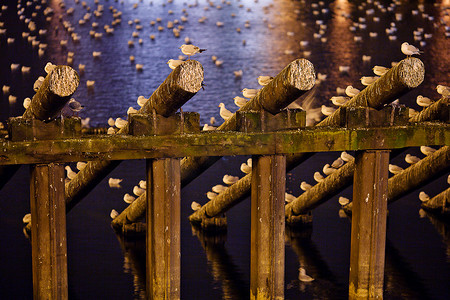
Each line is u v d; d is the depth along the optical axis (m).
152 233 8.55
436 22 40.81
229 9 46.66
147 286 8.89
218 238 13.65
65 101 7.68
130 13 45.50
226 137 8.58
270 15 44.19
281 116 8.84
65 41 36.16
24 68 30.41
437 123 9.49
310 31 39.22
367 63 31.73
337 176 12.79
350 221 14.75
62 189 8.12
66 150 8.02
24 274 11.73
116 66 31.53
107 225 14.38
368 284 9.36
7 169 9.09
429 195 16.78
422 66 8.59
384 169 9.24
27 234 13.73
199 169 11.50
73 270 11.90
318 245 13.25
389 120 9.20
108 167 11.12
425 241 13.44
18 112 24.73
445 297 10.94
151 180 8.47
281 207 8.93
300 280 11.58
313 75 8.12
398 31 38.62
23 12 43.78
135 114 8.32
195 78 8.02
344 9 45.53
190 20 42.94
